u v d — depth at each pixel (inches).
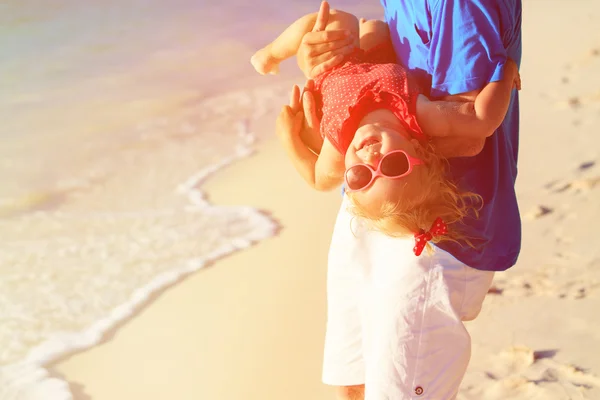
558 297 158.4
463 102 92.6
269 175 281.9
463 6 89.7
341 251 107.5
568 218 192.2
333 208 244.4
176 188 279.9
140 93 418.9
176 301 197.0
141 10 655.8
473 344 146.9
